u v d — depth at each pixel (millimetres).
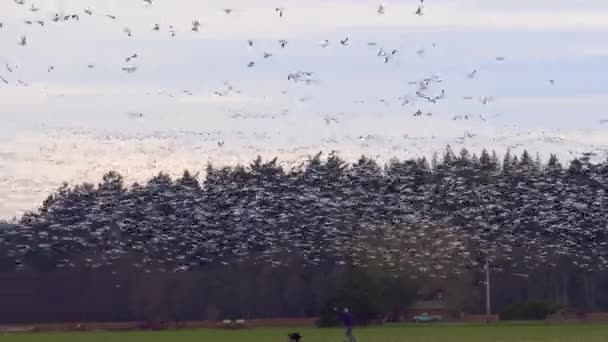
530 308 108875
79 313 109250
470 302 109188
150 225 100500
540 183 97375
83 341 84000
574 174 97312
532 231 96875
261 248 102875
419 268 100688
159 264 105750
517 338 76375
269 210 100125
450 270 101438
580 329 90688
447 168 107688
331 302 103562
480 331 88562
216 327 106625
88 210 102000
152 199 101750
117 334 96250
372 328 96688
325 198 100438
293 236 99812
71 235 103000
